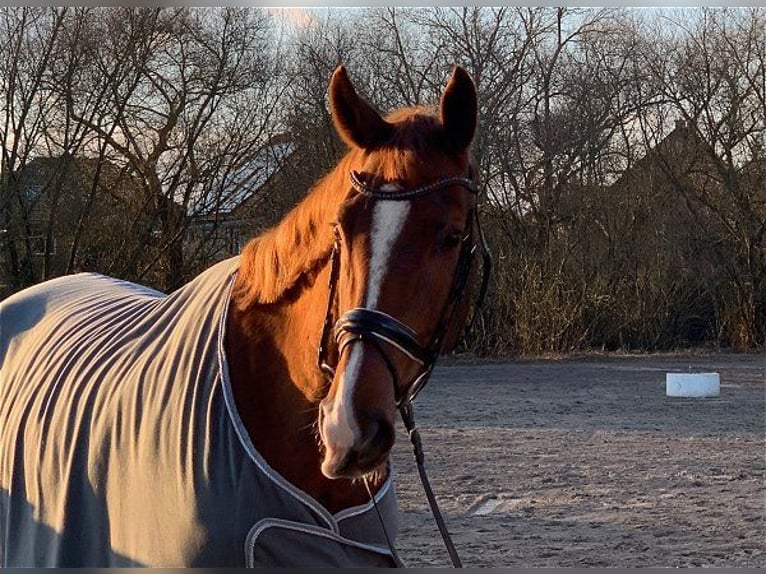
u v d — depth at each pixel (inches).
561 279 903.7
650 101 970.1
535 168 930.1
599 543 248.1
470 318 105.7
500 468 353.4
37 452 126.0
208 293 115.9
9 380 151.6
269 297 104.7
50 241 811.4
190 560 99.7
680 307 941.2
